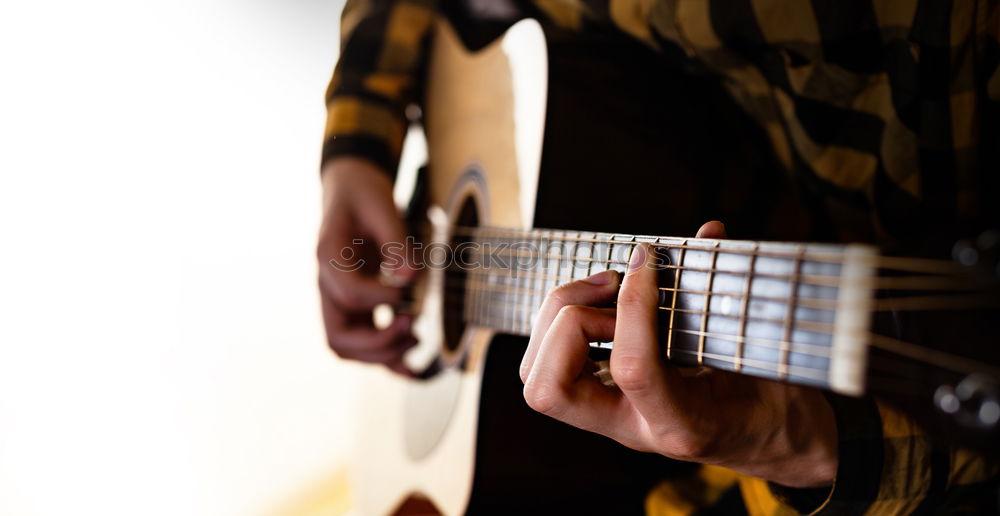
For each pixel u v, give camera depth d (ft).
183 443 6.10
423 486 3.26
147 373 6.10
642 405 1.51
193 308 6.32
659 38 2.47
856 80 2.02
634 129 2.55
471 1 3.50
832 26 1.98
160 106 6.37
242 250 6.54
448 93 3.29
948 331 1.06
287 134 6.69
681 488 2.53
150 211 6.32
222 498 6.16
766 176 2.59
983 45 1.76
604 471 2.65
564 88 2.51
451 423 2.96
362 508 3.98
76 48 6.07
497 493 2.77
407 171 4.57
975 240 1.03
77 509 5.78
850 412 1.69
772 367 1.29
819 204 2.37
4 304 5.79
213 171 6.53
